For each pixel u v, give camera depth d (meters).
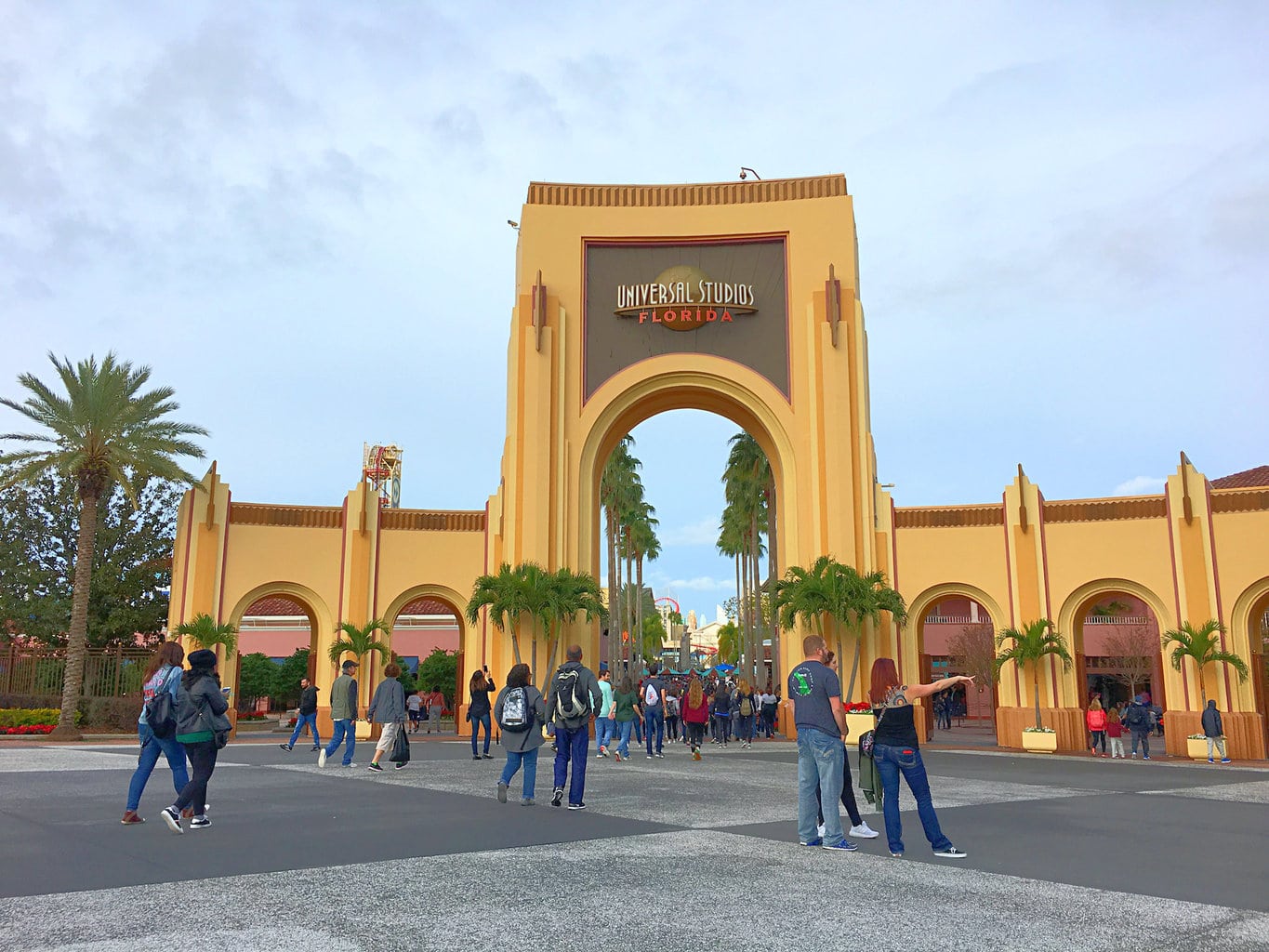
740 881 7.96
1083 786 17.91
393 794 14.15
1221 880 8.46
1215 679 28.91
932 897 7.50
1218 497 29.98
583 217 35.44
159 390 32.81
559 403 33.88
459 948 5.89
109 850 9.03
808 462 33.66
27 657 36.50
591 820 11.61
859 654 30.86
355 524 33.69
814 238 34.94
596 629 34.28
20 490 43.12
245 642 58.88
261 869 8.20
